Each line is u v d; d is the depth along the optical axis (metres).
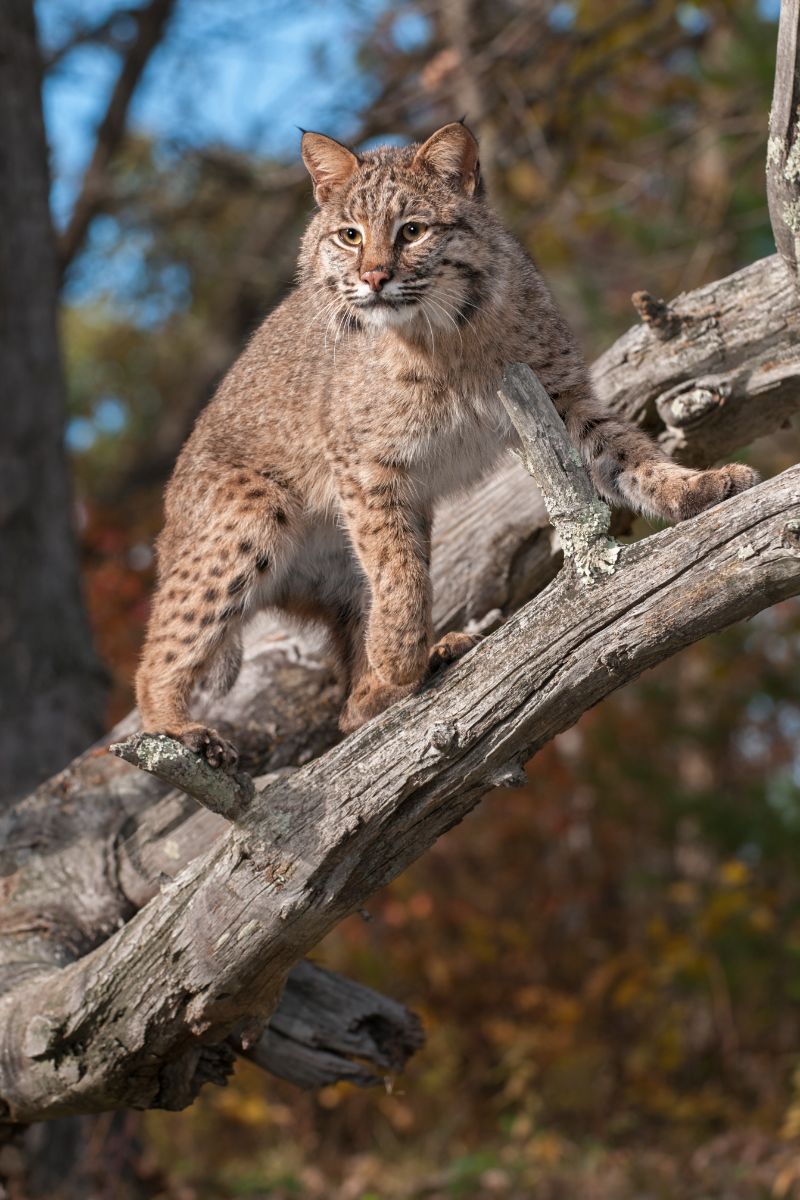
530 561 9.36
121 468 28.20
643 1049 15.45
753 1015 16.28
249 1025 7.39
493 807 17.81
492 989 16.53
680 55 20.95
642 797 17.75
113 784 9.23
